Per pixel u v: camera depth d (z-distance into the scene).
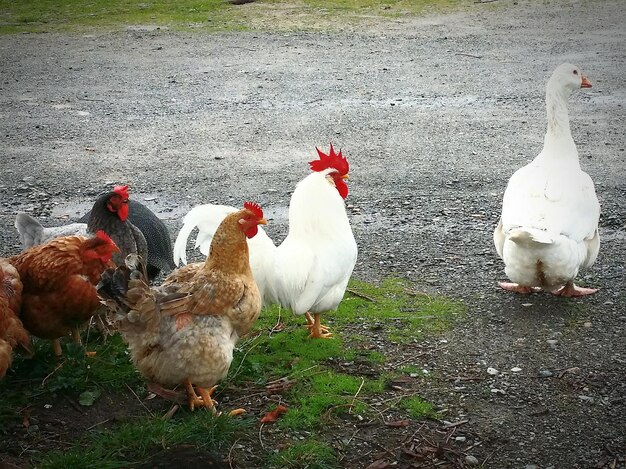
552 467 2.14
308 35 7.31
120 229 2.61
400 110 5.21
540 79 5.83
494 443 2.23
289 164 4.34
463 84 5.76
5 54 6.79
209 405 2.31
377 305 2.94
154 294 2.19
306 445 2.19
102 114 5.21
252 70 6.20
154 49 6.91
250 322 2.31
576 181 2.89
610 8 8.12
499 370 2.55
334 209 2.67
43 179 4.16
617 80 5.72
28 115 5.20
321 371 2.54
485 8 8.29
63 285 2.33
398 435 2.26
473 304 2.95
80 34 7.49
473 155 4.44
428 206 3.80
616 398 2.40
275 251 2.66
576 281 3.10
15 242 3.46
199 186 4.07
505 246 2.88
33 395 2.38
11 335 2.25
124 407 2.37
